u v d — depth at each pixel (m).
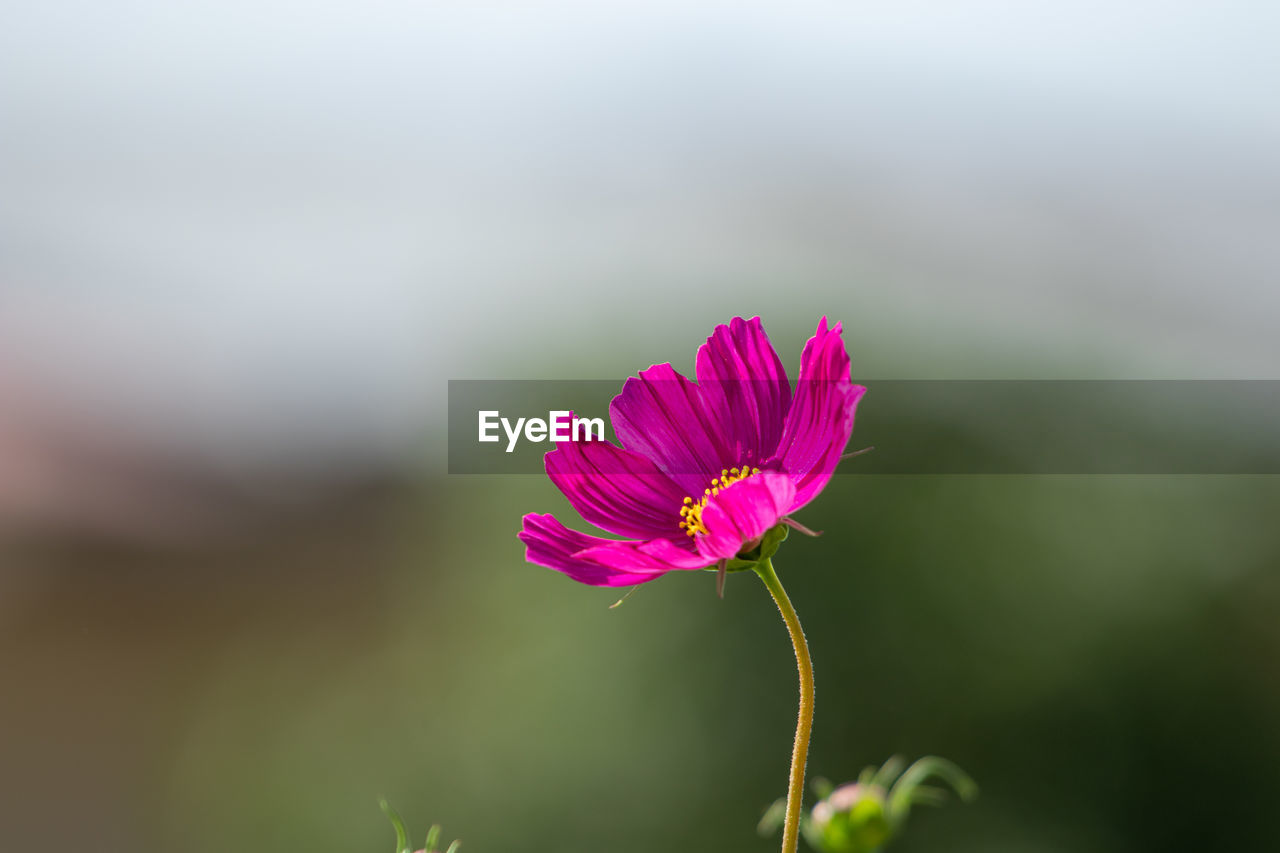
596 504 1.57
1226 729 4.93
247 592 10.83
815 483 1.41
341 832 5.95
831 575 4.99
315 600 10.65
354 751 5.97
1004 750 4.93
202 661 10.05
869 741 4.90
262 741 7.23
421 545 7.11
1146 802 4.93
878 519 5.05
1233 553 5.05
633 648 5.04
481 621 5.40
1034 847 4.88
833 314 6.25
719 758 4.91
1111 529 5.06
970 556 4.98
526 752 5.16
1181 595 5.00
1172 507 5.12
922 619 4.95
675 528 1.57
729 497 1.31
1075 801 4.91
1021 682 4.93
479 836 5.26
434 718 5.60
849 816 2.17
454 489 5.84
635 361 6.04
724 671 4.96
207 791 8.23
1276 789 4.89
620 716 5.02
